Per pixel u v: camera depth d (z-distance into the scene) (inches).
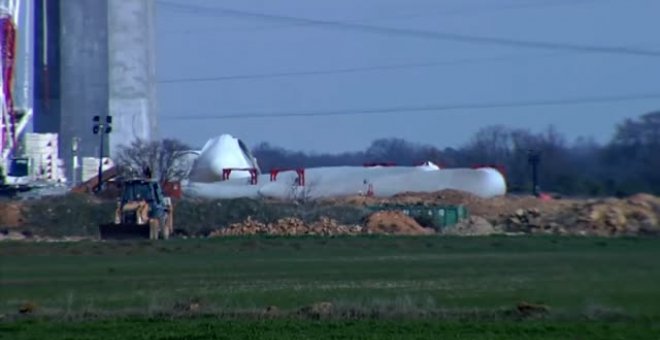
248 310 4562.0
